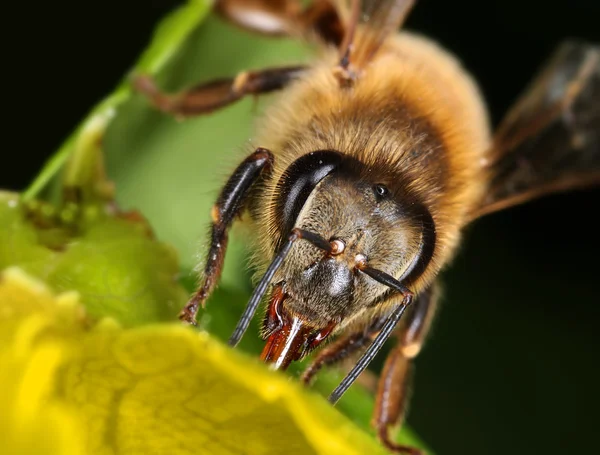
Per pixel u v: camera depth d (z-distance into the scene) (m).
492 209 0.06
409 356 0.06
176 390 0.05
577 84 0.06
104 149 0.06
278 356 0.05
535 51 0.08
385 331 0.05
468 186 0.06
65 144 0.05
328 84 0.06
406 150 0.05
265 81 0.06
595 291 0.08
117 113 0.06
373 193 0.05
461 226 0.06
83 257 0.05
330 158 0.05
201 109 0.06
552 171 0.06
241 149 0.06
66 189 0.05
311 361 0.05
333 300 0.05
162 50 0.06
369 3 0.06
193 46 0.06
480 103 0.06
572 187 0.06
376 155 0.05
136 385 0.05
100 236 0.05
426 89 0.06
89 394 0.05
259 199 0.05
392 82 0.06
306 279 0.05
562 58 0.06
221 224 0.05
